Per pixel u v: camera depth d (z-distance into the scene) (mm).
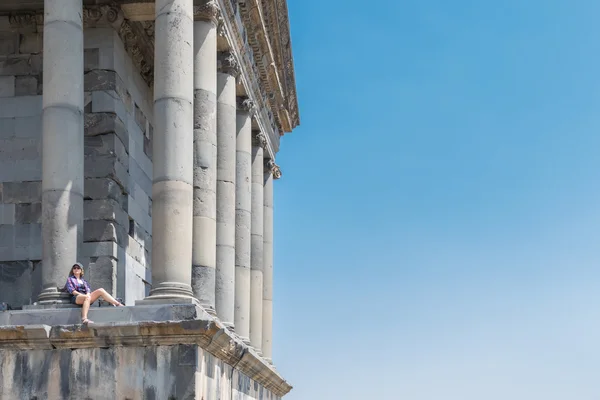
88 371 24391
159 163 26531
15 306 29641
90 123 30562
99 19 30984
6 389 24438
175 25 27188
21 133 30797
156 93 26969
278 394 45344
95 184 30109
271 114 47094
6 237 30109
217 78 35250
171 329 24078
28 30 31406
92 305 28547
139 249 33062
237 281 38562
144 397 24094
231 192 34969
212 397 26547
